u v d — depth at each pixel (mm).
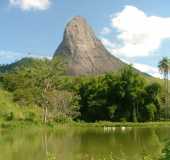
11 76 132000
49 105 110625
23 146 49156
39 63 117250
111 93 139625
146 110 138750
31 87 114125
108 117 138625
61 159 37062
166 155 20844
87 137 64938
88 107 139875
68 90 134625
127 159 35406
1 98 106000
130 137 63812
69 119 115438
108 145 50062
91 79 145125
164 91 145375
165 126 103438
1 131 75062
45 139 60250
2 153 42000
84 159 36812
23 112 103250
